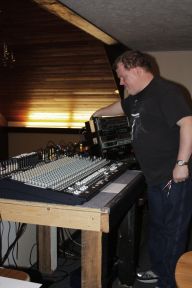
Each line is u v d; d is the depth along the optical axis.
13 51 4.31
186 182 1.92
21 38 4.00
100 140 2.39
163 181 1.97
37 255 2.45
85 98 5.07
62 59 4.31
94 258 1.47
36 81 4.93
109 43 3.34
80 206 1.43
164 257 2.05
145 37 2.97
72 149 2.49
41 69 4.62
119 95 4.62
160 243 2.13
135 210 2.10
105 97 4.93
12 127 6.10
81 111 5.43
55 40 3.95
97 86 4.73
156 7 2.02
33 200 1.49
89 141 2.49
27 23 3.65
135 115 2.00
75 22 2.40
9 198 1.52
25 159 1.83
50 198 1.46
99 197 1.55
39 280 2.36
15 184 1.52
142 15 2.21
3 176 1.59
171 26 2.53
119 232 2.15
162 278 2.11
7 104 5.70
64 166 1.88
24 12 3.43
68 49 4.08
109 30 2.70
